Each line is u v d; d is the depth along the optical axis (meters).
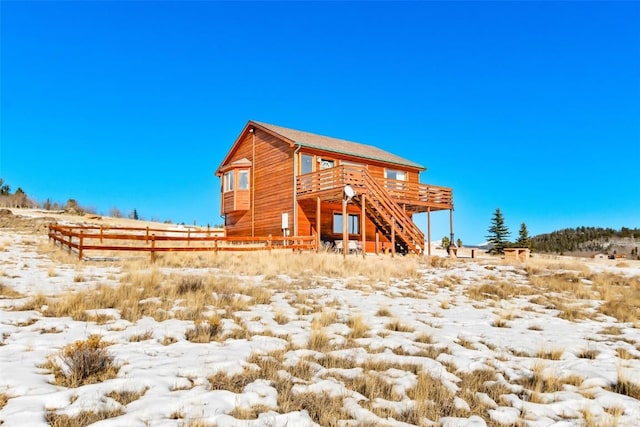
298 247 21.28
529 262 20.39
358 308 9.52
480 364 5.88
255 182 27.14
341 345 6.50
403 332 7.59
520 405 4.56
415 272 16.47
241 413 3.89
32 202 45.00
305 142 24.19
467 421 4.06
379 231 26.30
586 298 12.66
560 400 4.73
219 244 27.97
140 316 7.48
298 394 4.47
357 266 16.42
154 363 5.07
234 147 29.28
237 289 10.55
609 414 4.34
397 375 5.26
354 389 4.75
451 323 8.62
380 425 3.86
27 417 3.51
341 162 25.95
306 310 8.79
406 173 29.62
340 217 25.94
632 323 9.31
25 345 5.51
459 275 16.19
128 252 19.27
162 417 3.72
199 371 4.88
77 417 3.62
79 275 11.77
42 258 16.27
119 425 3.49
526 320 9.30
